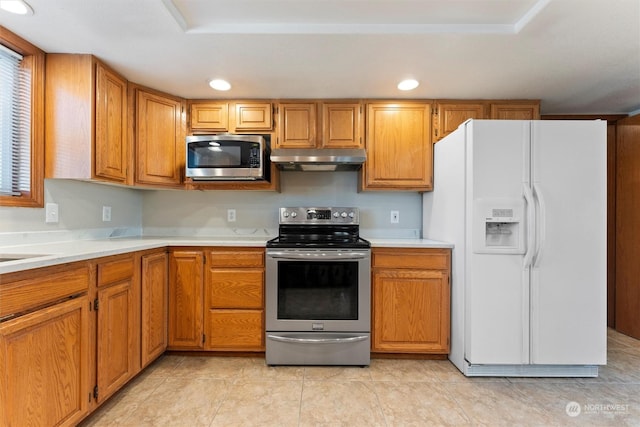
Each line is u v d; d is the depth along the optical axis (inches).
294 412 63.6
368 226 110.5
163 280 84.3
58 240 77.2
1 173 65.6
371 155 98.3
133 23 61.6
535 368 77.5
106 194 94.0
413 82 87.6
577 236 75.1
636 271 103.4
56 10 57.4
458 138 82.5
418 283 85.5
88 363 57.3
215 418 61.5
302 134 98.7
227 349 87.0
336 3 59.3
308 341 82.7
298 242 87.9
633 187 104.6
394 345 85.5
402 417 62.2
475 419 61.7
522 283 75.5
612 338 103.7
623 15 58.5
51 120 72.9
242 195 111.5
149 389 71.5
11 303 43.0
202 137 92.4
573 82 87.2
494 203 75.1
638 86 89.7
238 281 86.3
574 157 75.4
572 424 60.3
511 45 69.2
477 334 75.8
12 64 67.5
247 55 74.0
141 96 89.7
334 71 81.7
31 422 45.9
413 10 61.2
